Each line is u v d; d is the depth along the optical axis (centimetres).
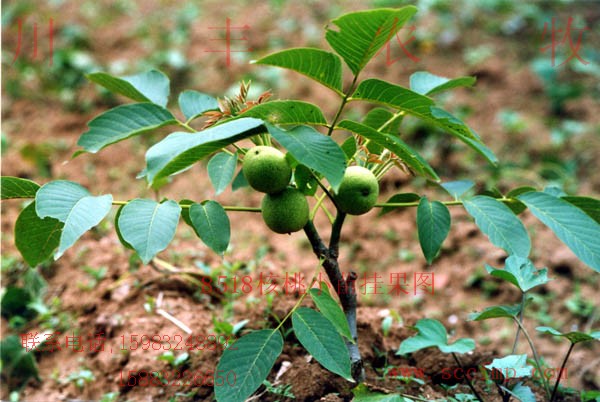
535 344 167
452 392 144
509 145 235
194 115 136
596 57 284
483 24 307
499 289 180
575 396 146
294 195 125
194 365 152
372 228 206
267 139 128
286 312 156
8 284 178
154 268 169
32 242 133
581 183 218
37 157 229
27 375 158
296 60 123
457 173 226
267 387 140
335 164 118
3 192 129
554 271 184
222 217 124
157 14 326
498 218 126
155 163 116
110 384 155
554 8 325
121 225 119
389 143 124
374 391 131
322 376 140
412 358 151
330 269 132
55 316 170
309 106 121
